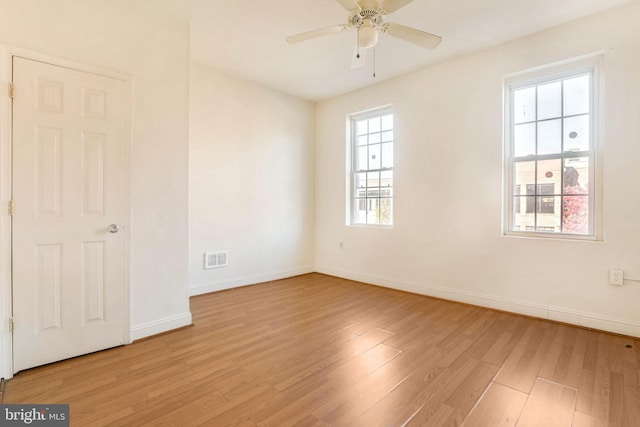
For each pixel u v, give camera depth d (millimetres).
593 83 2785
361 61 2686
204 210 3834
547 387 1858
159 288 2648
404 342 2486
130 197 2463
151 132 2584
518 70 3096
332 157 4910
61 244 2156
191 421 1558
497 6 2580
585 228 2834
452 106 3561
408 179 3963
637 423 1546
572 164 2896
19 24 1986
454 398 1755
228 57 3537
